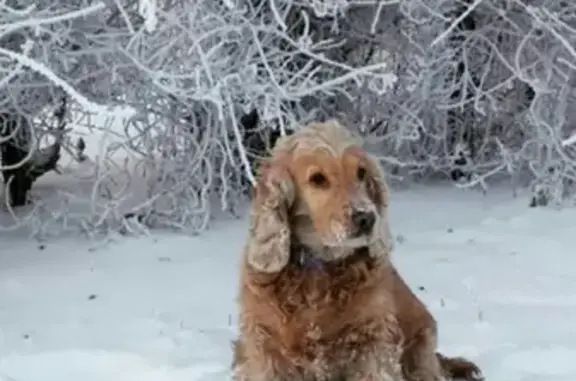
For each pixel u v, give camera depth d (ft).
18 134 15.96
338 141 9.55
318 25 16.90
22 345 10.93
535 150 17.67
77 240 14.99
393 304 9.64
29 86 14.32
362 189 9.47
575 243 14.32
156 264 13.75
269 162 9.72
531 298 12.21
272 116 14.05
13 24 12.21
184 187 15.88
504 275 13.05
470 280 12.85
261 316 9.50
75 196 16.15
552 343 10.70
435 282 12.82
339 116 17.74
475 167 18.51
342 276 9.43
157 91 15.28
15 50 14.02
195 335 11.05
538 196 16.90
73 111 15.89
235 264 13.69
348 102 17.88
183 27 13.76
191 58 14.02
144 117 15.66
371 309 9.45
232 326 11.34
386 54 17.87
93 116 17.85
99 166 15.55
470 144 19.77
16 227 15.11
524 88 18.61
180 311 11.87
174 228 15.78
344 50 17.75
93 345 10.87
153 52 14.33
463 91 17.19
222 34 13.85
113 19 14.83
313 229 9.45
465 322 11.36
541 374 10.07
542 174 17.02
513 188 18.43
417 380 9.98
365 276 9.45
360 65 17.80
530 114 17.20
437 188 18.97
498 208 16.88
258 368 9.58
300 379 9.64
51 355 10.53
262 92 14.02
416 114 17.60
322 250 9.45
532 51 17.49
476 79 18.54
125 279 13.08
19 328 11.41
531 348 10.54
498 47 17.93
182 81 14.14
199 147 15.70
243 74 14.08
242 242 14.84
